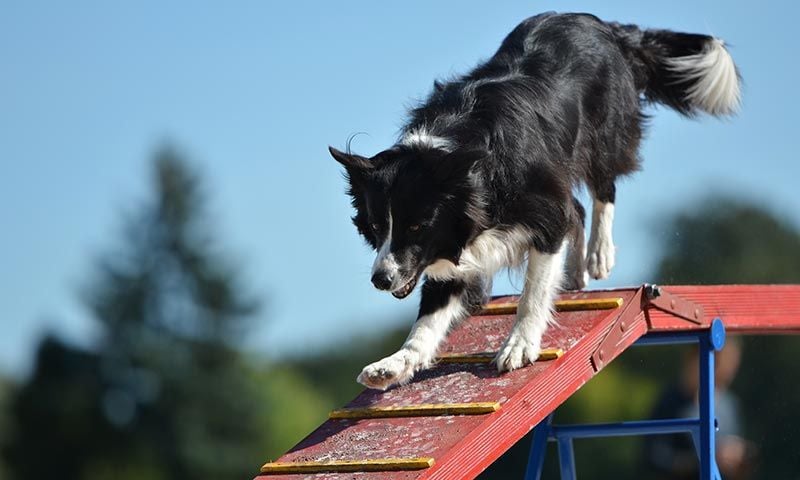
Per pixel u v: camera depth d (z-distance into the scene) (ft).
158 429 145.59
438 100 30.01
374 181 28.17
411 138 28.71
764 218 92.89
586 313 29.68
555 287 29.32
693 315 30.94
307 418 138.10
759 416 67.31
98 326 153.07
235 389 146.20
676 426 31.76
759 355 69.31
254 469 142.61
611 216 34.40
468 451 25.44
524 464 77.51
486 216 28.68
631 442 82.28
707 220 92.02
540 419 27.30
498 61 31.53
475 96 29.53
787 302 33.65
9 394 145.38
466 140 28.68
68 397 145.18
